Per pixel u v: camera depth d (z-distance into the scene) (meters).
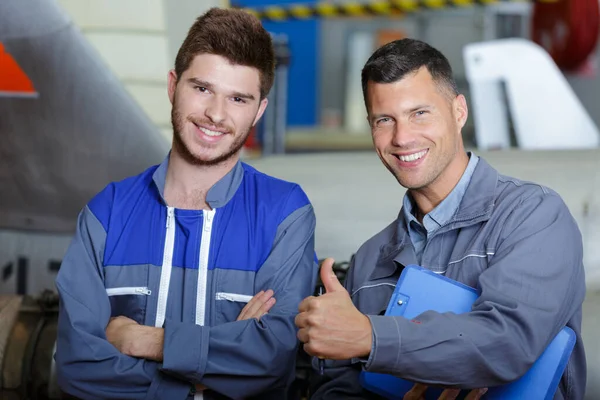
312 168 3.15
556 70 4.34
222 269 1.81
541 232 1.69
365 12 5.75
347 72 11.03
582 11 7.02
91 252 1.83
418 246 1.90
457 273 1.77
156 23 2.79
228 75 1.74
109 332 1.76
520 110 4.34
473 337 1.53
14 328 2.26
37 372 2.20
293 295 1.80
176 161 1.84
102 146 2.73
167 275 1.82
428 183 1.79
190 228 1.82
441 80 1.78
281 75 5.13
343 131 10.79
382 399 1.84
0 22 2.49
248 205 1.86
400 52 1.77
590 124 4.34
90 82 2.63
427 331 1.53
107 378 1.71
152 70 2.81
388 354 1.51
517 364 1.56
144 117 2.71
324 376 1.96
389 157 1.80
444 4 5.68
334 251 2.67
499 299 1.60
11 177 2.78
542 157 3.05
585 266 2.50
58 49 2.56
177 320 1.82
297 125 11.20
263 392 1.85
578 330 1.78
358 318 1.53
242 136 1.80
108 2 2.76
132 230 1.85
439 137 1.77
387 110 1.77
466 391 1.70
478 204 1.79
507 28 7.51
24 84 2.62
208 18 1.77
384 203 2.78
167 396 1.72
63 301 1.77
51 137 2.71
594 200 2.64
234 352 1.70
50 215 2.82
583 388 1.82
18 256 2.85
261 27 1.79
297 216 1.86
